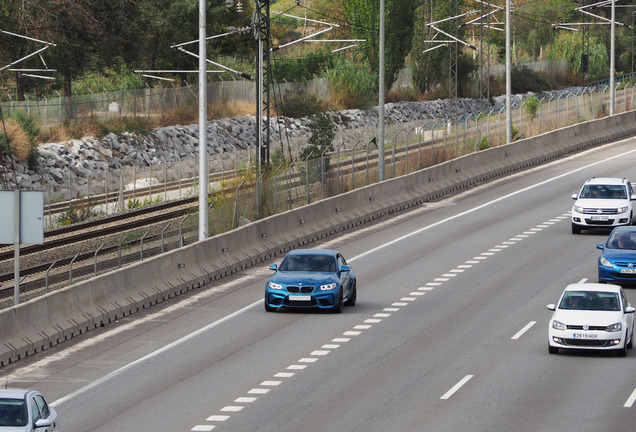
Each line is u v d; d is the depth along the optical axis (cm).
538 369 2897
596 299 3166
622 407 2469
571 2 18112
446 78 14162
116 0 10719
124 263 4612
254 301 4106
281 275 3891
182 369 3009
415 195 6725
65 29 10312
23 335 3275
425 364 2986
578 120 10388
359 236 5669
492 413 2428
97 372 3016
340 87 12469
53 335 3416
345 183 6575
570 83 16112
